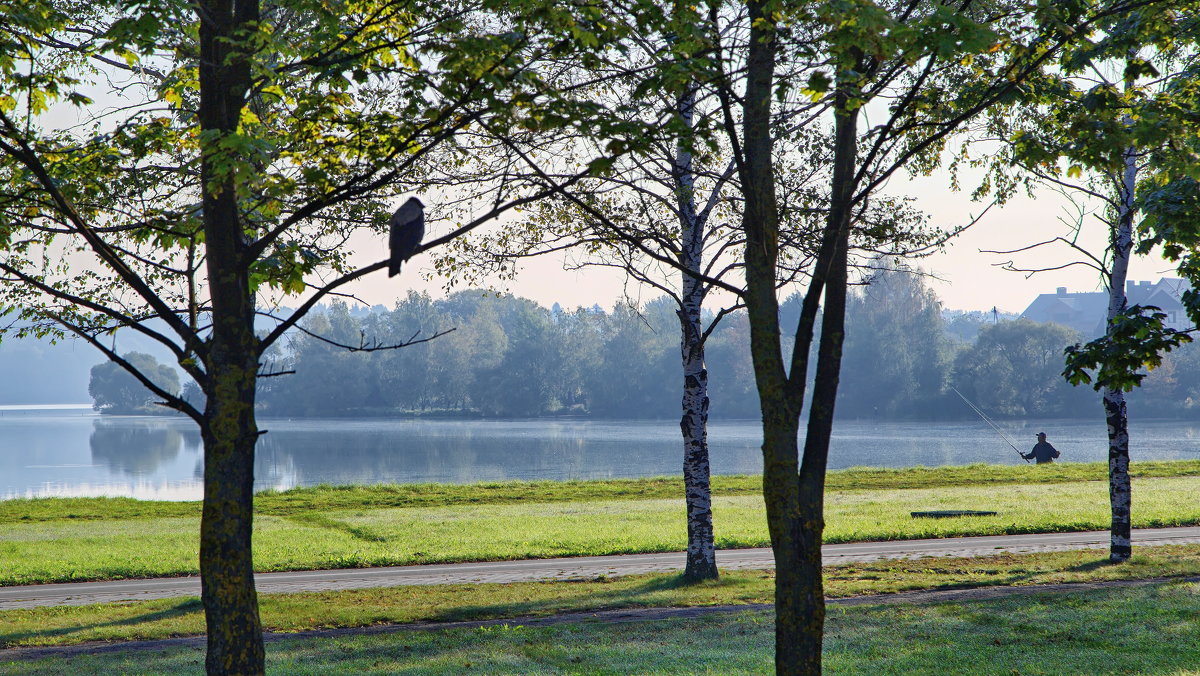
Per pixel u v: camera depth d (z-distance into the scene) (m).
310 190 8.73
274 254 8.77
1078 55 9.35
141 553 22.47
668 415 144.62
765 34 7.05
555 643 11.84
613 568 20.36
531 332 155.38
